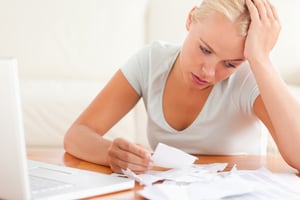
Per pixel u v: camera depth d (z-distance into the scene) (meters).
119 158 1.19
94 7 3.17
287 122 1.29
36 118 2.66
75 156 1.37
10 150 0.85
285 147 1.28
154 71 1.57
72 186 1.01
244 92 1.47
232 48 1.25
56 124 2.67
